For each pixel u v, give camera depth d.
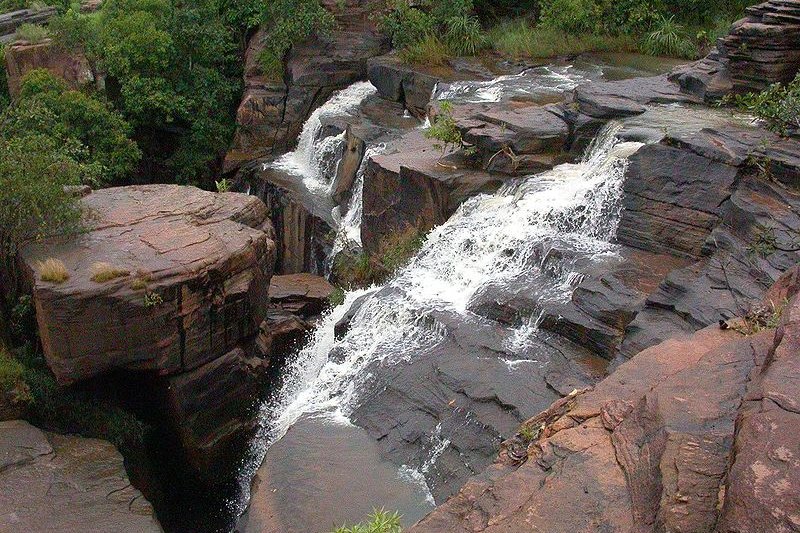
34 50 25.91
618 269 12.48
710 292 10.95
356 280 18.02
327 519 10.17
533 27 25.98
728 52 16.11
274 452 11.48
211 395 14.84
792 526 4.41
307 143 24.00
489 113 17.34
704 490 5.32
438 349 12.31
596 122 15.98
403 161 17.02
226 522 14.72
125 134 24.02
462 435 10.81
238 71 27.98
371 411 11.98
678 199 12.93
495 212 14.78
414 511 10.21
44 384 14.12
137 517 11.91
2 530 11.38
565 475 6.08
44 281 13.23
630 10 24.39
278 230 22.36
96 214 15.66
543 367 11.40
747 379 6.29
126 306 13.41
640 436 6.19
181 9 26.89
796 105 13.21
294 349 17.27
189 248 14.62
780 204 11.93
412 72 23.02
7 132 20.12
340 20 26.66
